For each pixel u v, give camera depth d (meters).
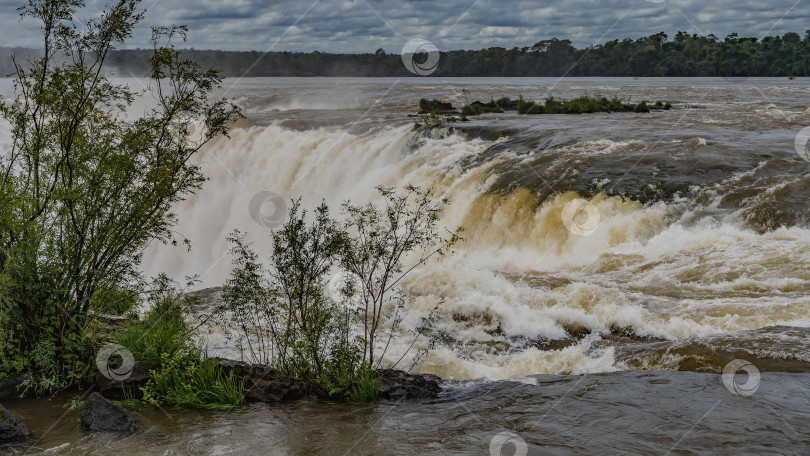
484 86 101.06
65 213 6.54
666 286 12.09
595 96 59.94
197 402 6.23
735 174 20.31
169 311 7.23
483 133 30.95
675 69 120.50
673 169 21.22
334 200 27.25
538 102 51.28
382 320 10.34
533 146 27.02
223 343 8.27
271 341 7.78
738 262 13.15
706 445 5.12
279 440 5.30
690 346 8.22
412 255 17.64
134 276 7.02
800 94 60.97
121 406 5.79
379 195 25.58
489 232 20.14
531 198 19.89
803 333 8.31
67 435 5.32
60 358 6.48
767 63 110.75
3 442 5.16
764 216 16.66
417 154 27.38
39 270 6.41
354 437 5.37
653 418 5.75
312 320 6.79
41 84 6.51
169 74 6.86
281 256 6.86
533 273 13.53
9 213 6.13
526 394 6.58
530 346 9.70
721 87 82.19
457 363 8.82
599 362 8.55
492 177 21.86
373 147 30.56
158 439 5.28
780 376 6.94
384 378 6.77
